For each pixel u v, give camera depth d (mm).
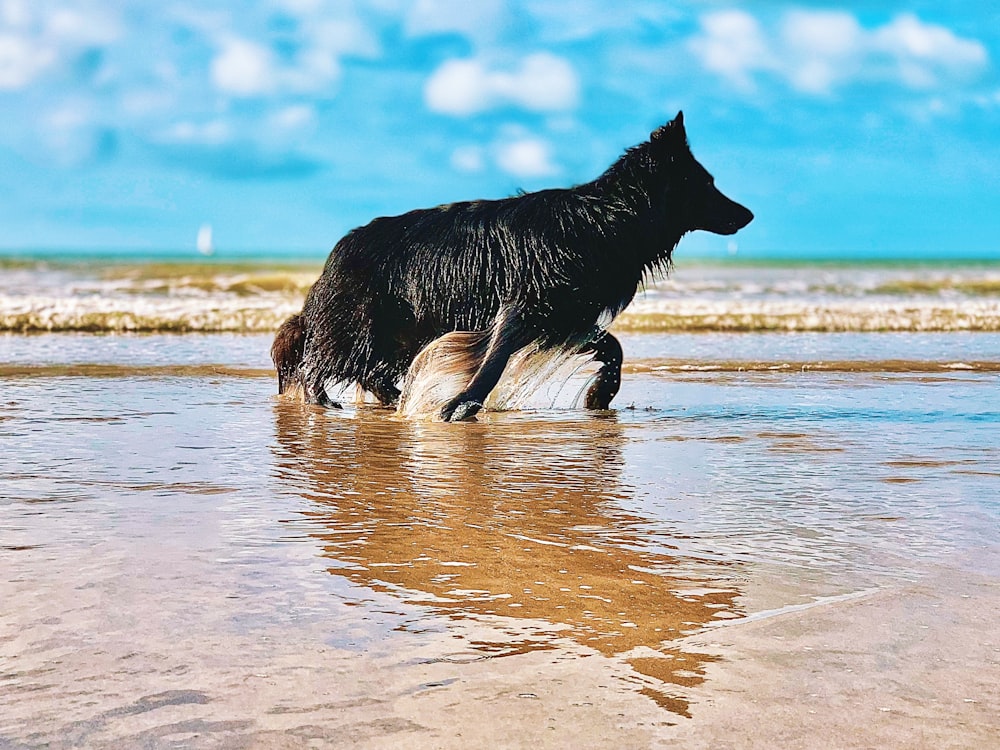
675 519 1251
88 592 936
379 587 967
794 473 1532
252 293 6160
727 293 7020
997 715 687
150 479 1450
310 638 826
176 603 909
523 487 1429
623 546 1130
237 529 1183
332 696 713
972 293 7156
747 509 1304
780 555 1094
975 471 1547
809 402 2301
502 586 976
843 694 719
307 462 1596
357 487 1417
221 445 1738
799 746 642
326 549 1102
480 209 2240
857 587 975
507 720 677
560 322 2184
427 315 2256
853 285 8109
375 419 2088
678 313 4430
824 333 4227
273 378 2693
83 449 1675
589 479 1485
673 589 970
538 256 2158
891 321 4445
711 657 790
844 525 1226
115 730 659
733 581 996
